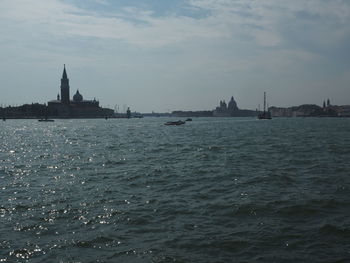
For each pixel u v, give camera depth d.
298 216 20.08
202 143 73.00
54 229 18.52
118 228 18.59
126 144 73.44
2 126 190.75
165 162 44.25
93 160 47.38
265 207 21.77
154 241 16.62
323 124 195.62
